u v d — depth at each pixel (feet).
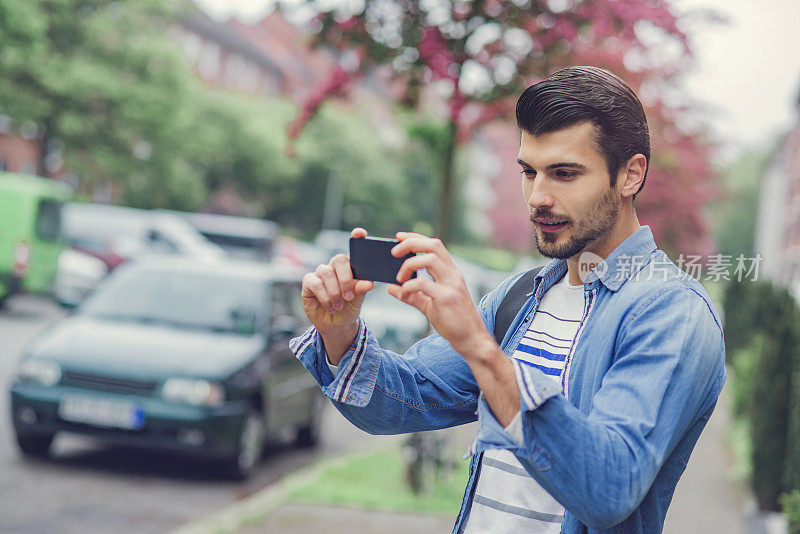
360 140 162.50
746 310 35.76
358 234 5.08
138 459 22.76
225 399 20.65
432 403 5.97
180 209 128.26
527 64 17.98
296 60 216.54
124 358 20.89
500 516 5.37
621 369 4.67
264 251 69.56
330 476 21.06
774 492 19.15
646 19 17.08
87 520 17.34
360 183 164.55
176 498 19.47
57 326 22.63
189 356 21.18
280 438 28.12
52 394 20.52
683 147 40.81
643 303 4.85
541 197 4.97
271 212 165.58
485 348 4.35
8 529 16.40
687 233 46.52
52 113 94.73
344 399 5.68
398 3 17.93
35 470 20.79
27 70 89.35
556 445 4.24
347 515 17.72
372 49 18.65
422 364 6.05
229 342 22.38
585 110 4.83
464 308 4.39
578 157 4.86
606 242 5.20
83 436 20.56
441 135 20.29
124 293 23.89
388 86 20.44
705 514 19.02
